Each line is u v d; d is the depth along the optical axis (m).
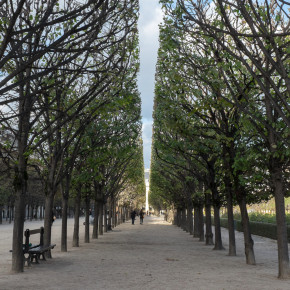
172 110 14.95
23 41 7.05
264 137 11.70
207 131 14.83
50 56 12.16
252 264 14.61
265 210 48.72
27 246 13.71
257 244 24.92
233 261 15.66
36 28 6.89
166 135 20.44
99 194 30.17
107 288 9.76
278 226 11.72
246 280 11.04
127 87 14.86
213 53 13.08
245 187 14.80
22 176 12.66
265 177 12.40
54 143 15.52
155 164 34.16
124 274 12.09
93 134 17.52
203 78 12.34
